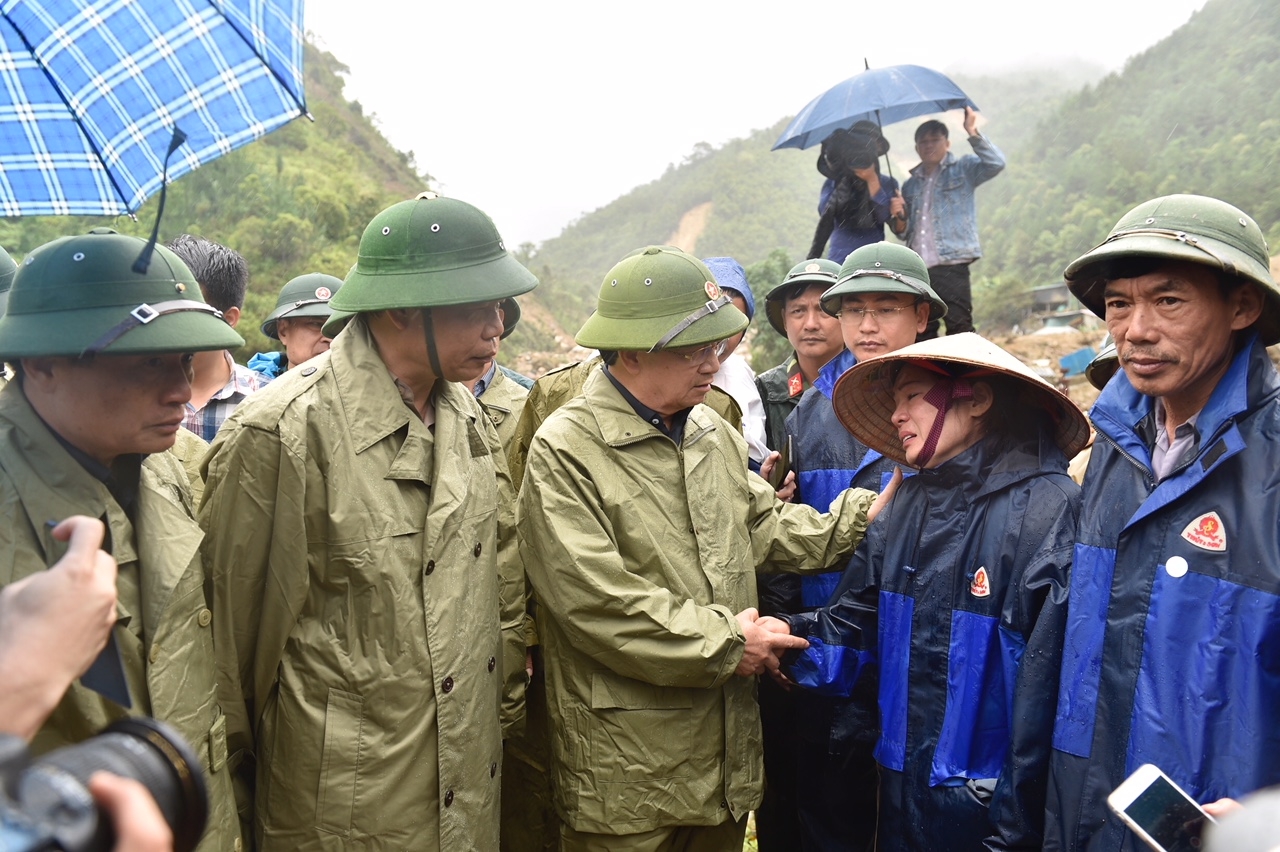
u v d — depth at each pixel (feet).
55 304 4.66
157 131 5.26
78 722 4.69
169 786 2.78
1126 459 5.79
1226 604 4.93
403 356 6.46
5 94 5.17
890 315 9.42
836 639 7.60
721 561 7.47
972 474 6.78
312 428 6.11
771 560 8.26
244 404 6.31
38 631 3.00
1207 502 5.14
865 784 8.16
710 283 7.36
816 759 8.54
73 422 4.78
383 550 6.19
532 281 6.53
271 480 6.05
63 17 5.12
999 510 6.61
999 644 6.45
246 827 6.56
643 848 7.16
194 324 4.83
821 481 9.84
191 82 5.23
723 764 7.36
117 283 4.75
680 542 7.37
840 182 18.40
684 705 7.18
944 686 6.65
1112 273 5.42
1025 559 6.35
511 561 8.51
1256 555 4.86
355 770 6.09
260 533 6.07
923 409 6.91
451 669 6.44
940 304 9.73
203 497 6.25
